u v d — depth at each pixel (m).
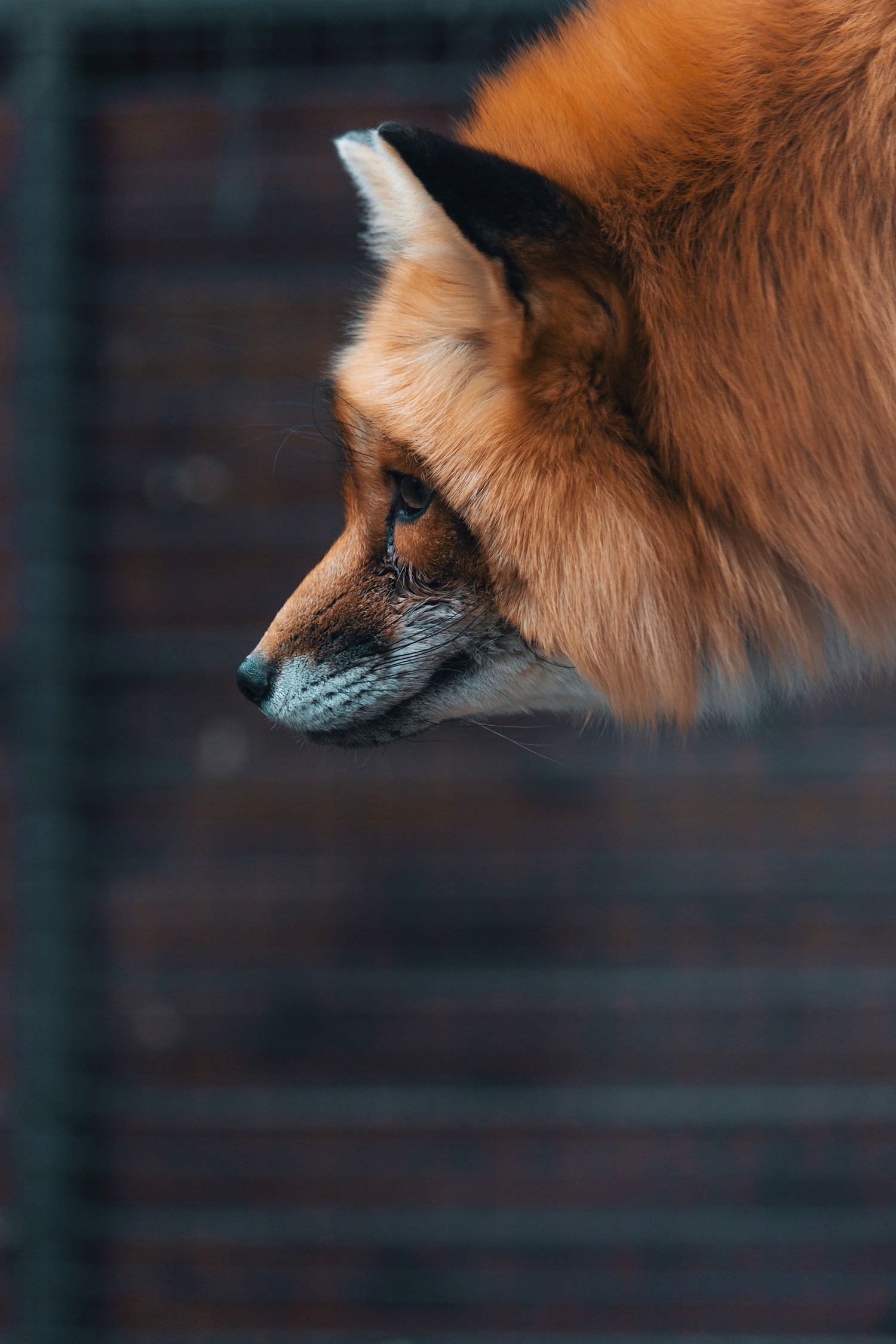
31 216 8.38
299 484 9.33
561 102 3.69
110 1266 9.47
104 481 9.43
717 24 3.49
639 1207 9.12
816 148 3.20
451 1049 9.30
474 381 3.51
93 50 8.85
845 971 8.92
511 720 9.28
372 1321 9.30
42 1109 8.42
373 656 3.92
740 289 3.25
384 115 8.90
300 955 9.44
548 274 3.33
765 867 9.02
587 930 9.20
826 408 3.22
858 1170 8.95
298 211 9.15
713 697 3.92
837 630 3.81
